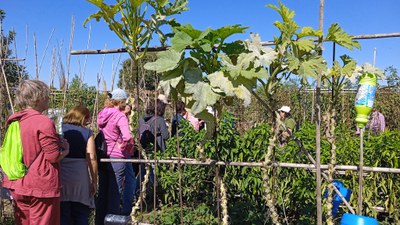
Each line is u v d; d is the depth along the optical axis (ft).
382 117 26.55
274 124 8.20
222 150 14.84
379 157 14.08
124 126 13.84
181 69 7.70
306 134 15.24
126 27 8.60
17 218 10.34
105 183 14.37
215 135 9.00
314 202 14.02
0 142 15.15
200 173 16.51
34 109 10.36
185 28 7.40
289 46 7.59
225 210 9.10
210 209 15.48
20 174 9.94
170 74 7.71
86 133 12.36
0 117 15.29
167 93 7.60
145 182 10.40
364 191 14.06
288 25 7.25
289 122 8.54
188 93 7.45
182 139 16.80
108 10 8.21
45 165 9.99
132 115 10.11
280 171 13.87
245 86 7.39
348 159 14.24
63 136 12.09
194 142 16.33
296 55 7.48
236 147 14.93
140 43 8.80
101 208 14.29
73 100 26.35
